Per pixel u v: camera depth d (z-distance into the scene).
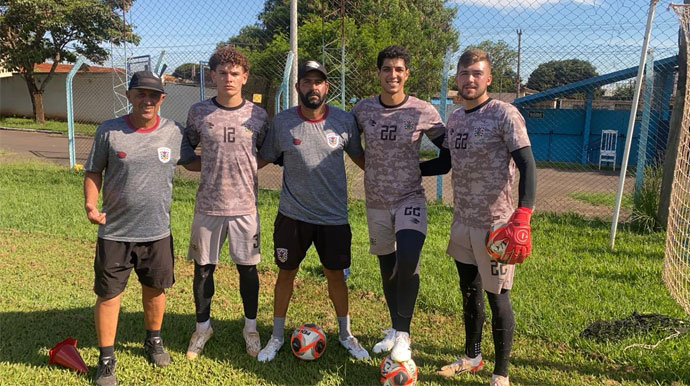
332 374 3.22
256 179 3.44
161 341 3.38
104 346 3.07
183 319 4.00
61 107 31.61
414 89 20.30
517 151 2.73
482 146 2.84
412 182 3.29
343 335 3.54
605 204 9.24
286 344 3.62
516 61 9.12
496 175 2.86
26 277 4.78
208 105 3.30
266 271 5.09
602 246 5.98
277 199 8.64
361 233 6.54
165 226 3.15
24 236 6.10
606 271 5.04
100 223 2.97
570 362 3.35
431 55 20.20
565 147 19.16
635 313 3.87
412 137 3.21
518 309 4.10
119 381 3.10
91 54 27.98
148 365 3.28
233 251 3.37
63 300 4.27
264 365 3.31
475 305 3.17
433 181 11.88
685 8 3.50
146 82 2.88
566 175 14.93
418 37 19.92
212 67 3.26
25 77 28.09
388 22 19.47
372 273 4.93
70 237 6.09
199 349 3.44
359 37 16.55
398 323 3.07
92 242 5.94
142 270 3.16
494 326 3.00
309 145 3.23
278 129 3.31
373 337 3.75
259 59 19.73
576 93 18.41
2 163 12.37
